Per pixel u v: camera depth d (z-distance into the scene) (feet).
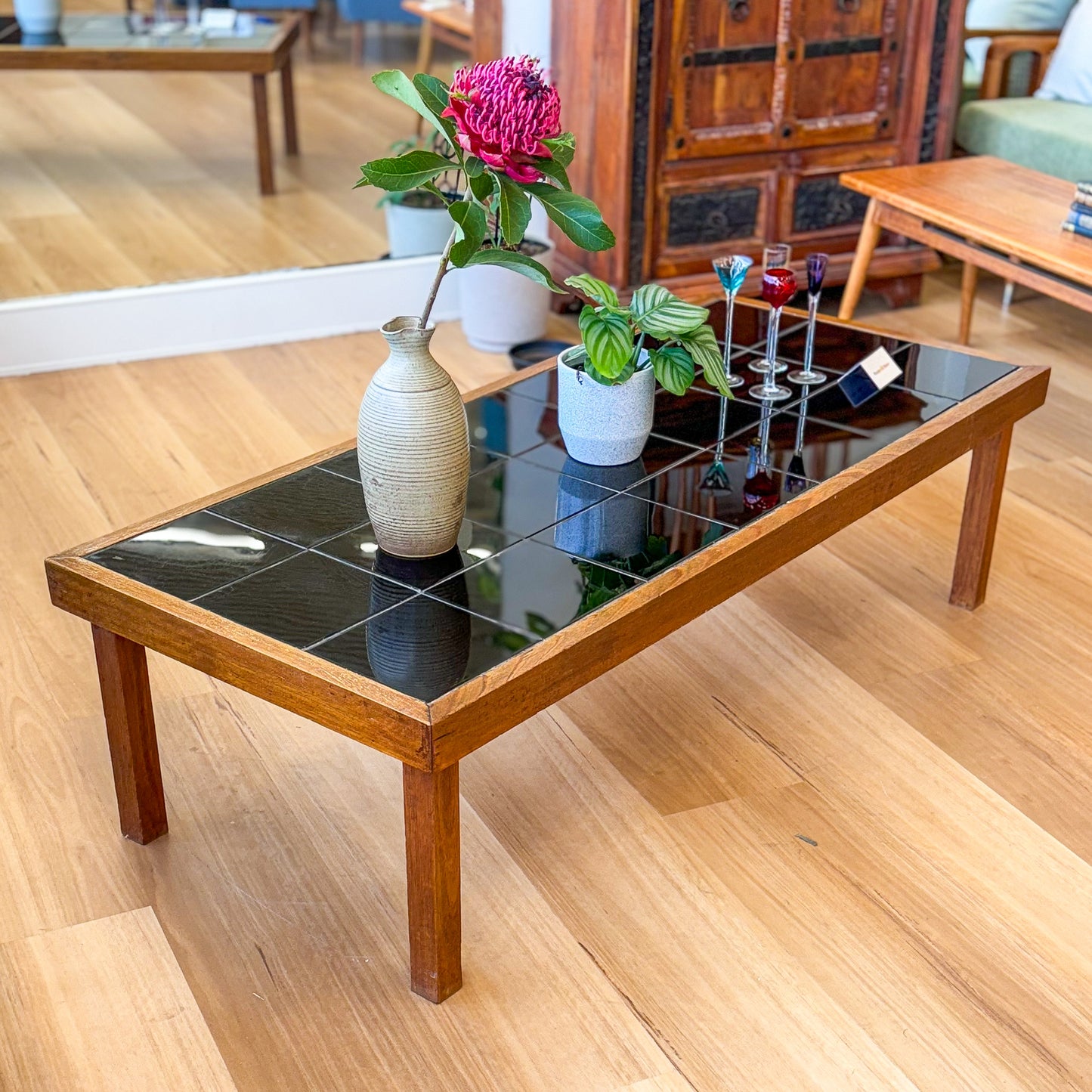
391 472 5.58
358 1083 5.04
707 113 11.79
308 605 5.41
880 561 8.69
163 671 7.49
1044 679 7.54
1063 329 12.65
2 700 7.18
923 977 5.56
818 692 7.37
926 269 13.05
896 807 6.53
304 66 11.38
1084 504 9.43
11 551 8.56
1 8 10.39
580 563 5.78
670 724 7.10
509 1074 5.09
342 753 6.87
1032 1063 5.17
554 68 12.25
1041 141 13.34
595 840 6.28
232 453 9.88
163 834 6.29
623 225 11.78
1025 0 14.67
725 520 6.15
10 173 10.72
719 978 5.54
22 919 5.79
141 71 10.89
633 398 6.53
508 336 11.64
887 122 12.62
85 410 10.54
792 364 7.91
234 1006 5.38
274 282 11.78
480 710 4.83
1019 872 6.14
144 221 11.27
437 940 5.22
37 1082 5.03
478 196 5.41
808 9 11.83
